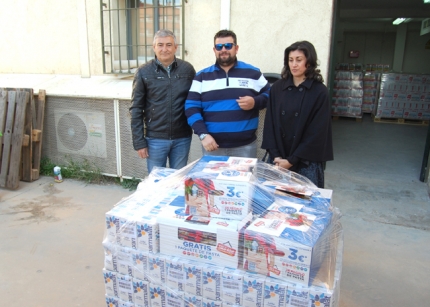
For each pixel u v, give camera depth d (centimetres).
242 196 146
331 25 362
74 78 464
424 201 382
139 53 445
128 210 164
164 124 298
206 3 394
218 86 262
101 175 438
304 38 370
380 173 469
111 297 169
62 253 287
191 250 149
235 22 388
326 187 420
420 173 458
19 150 408
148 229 153
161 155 309
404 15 849
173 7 407
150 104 297
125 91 406
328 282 136
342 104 859
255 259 139
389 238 310
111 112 409
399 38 1120
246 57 392
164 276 154
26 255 284
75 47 466
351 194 400
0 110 414
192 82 277
